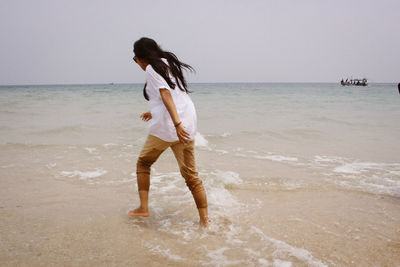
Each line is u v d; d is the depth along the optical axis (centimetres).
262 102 1892
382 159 478
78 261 188
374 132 743
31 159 456
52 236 220
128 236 222
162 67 216
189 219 254
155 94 224
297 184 348
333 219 254
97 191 322
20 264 183
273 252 200
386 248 206
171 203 289
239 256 195
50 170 398
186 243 212
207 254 197
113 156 483
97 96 2681
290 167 425
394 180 366
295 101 2002
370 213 268
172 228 236
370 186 343
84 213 263
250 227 238
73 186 337
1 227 233
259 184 347
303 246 208
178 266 184
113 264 185
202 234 226
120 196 308
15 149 524
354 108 1435
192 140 236
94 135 681
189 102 229
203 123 906
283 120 971
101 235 223
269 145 589
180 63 230
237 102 1888
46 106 1458
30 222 243
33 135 665
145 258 192
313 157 489
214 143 608
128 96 2666
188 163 236
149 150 240
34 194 309
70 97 2427
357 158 484
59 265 183
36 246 205
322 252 200
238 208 277
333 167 426
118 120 947
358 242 214
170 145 235
